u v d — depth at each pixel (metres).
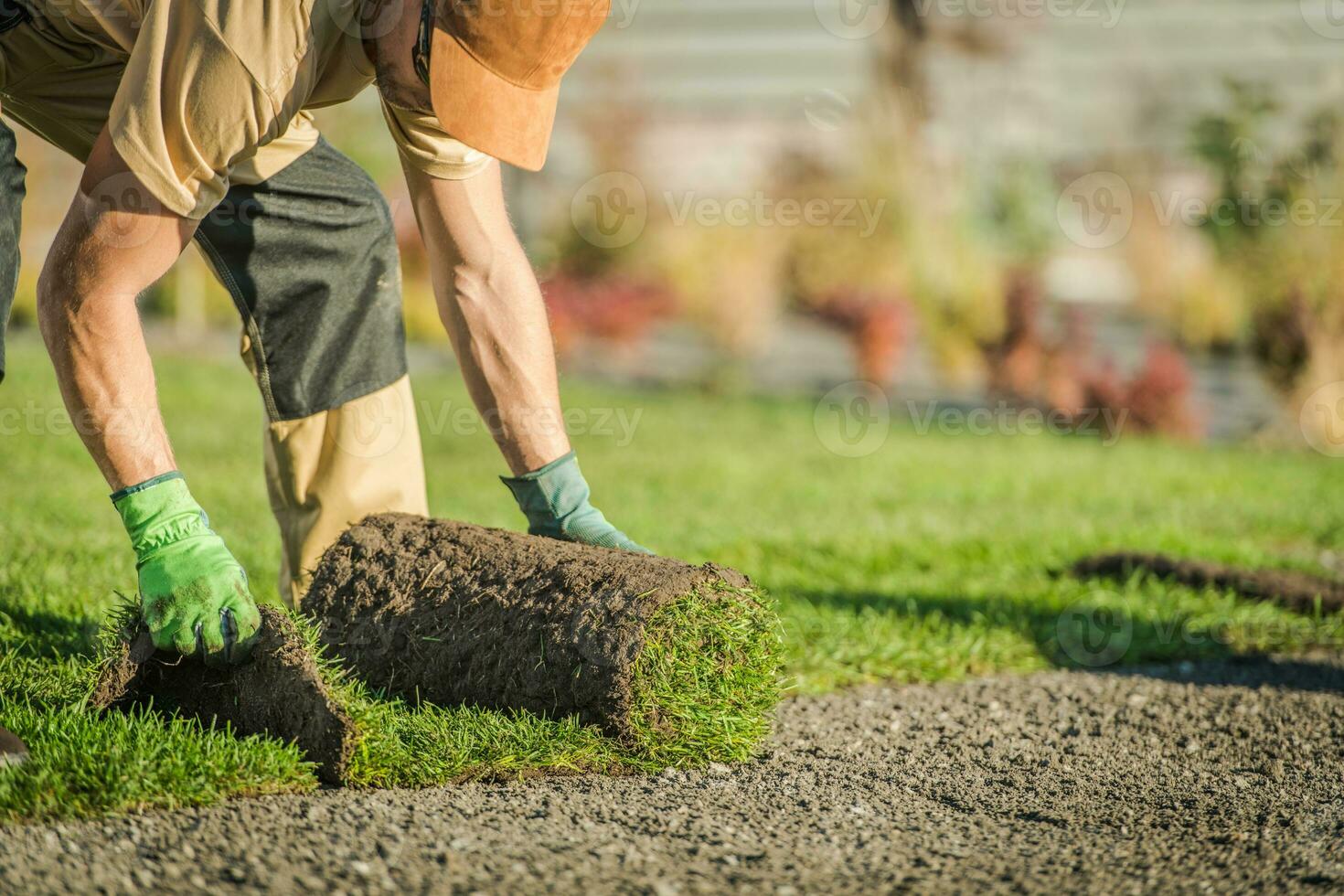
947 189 17.84
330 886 2.84
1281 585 7.07
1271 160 15.52
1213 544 8.49
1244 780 4.10
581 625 3.86
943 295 17.23
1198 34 17.64
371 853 3.04
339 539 4.49
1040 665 5.78
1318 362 15.34
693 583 3.89
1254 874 3.19
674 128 19.20
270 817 3.25
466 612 4.11
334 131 16.97
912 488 11.27
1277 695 5.25
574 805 3.52
